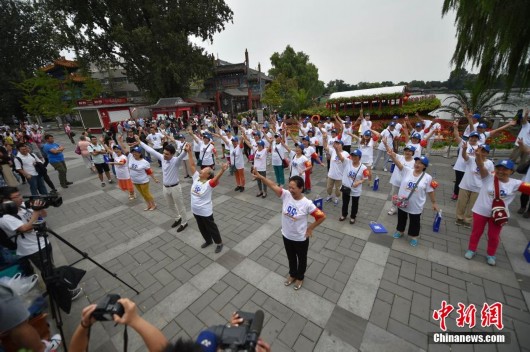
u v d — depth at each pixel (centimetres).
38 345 224
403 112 1867
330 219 621
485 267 428
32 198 342
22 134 1745
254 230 589
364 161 823
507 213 385
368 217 621
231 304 380
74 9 2744
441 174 902
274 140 848
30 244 377
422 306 359
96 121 2798
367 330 327
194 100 3838
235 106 4366
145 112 3422
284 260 475
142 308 382
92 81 3403
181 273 455
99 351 321
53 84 3069
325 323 340
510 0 858
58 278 312
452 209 641
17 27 3362
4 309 204
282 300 382
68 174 1214
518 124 1178
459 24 1069
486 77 1102
